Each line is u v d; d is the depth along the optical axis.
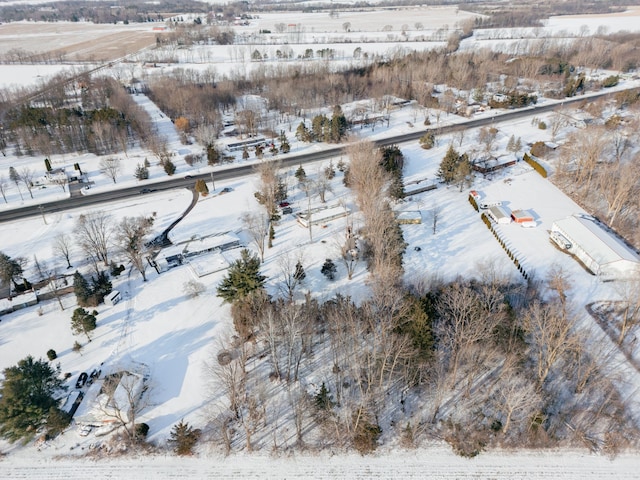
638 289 69.25
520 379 59.25
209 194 115.81
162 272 86.19
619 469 51.97
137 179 124.62
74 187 121.25
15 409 51.66
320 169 126.25
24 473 52.59
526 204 107.44
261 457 53.84
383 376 61.78
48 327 73.19
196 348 68.56
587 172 112.69
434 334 61.72
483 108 176.62
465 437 55.03
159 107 188.12
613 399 59.16
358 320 64.88
